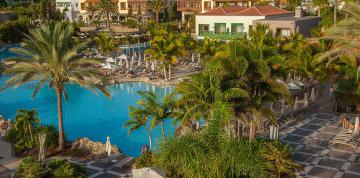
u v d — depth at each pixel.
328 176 23.06
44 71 27.61
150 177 14.28
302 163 24.95
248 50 24.69
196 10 107.19
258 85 24.64
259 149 14.63
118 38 77.75
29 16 108.88
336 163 24.92
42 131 28.38
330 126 32.50
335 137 28.55
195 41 62.44
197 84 23.30
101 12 102.62
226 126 16.50
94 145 27.97
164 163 14.09
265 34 47.22
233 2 102.38
